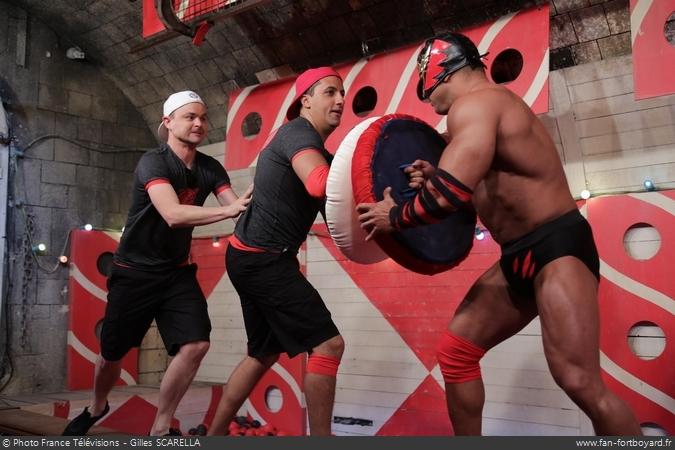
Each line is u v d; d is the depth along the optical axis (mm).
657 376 3359
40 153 5422
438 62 1946
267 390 5020
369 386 4469
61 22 5516
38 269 5301
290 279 2191
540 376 3750
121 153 6012
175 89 5699
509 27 3445
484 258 3994
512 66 3770
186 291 2639
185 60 5352
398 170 1811
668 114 3434
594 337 1662
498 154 1766
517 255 1823
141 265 2582
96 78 5883
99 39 5566
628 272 3492
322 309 2189
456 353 2021
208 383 5426
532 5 3596
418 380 4227
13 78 5320
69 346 5355
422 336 4238
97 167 5812
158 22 4031
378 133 1808
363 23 4266
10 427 3158
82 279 5477
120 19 5203
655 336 3441
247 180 5430
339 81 2342
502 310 1983
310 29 4508
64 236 5520
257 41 4809
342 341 2189
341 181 1815
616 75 3562
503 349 3914
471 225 2002
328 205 1855
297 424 4734
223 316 5484
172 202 2422
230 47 4992
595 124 3682
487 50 3504
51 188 5469
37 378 5188
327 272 4809
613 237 3555
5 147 5152
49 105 5523
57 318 5383
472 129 1650
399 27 4152
